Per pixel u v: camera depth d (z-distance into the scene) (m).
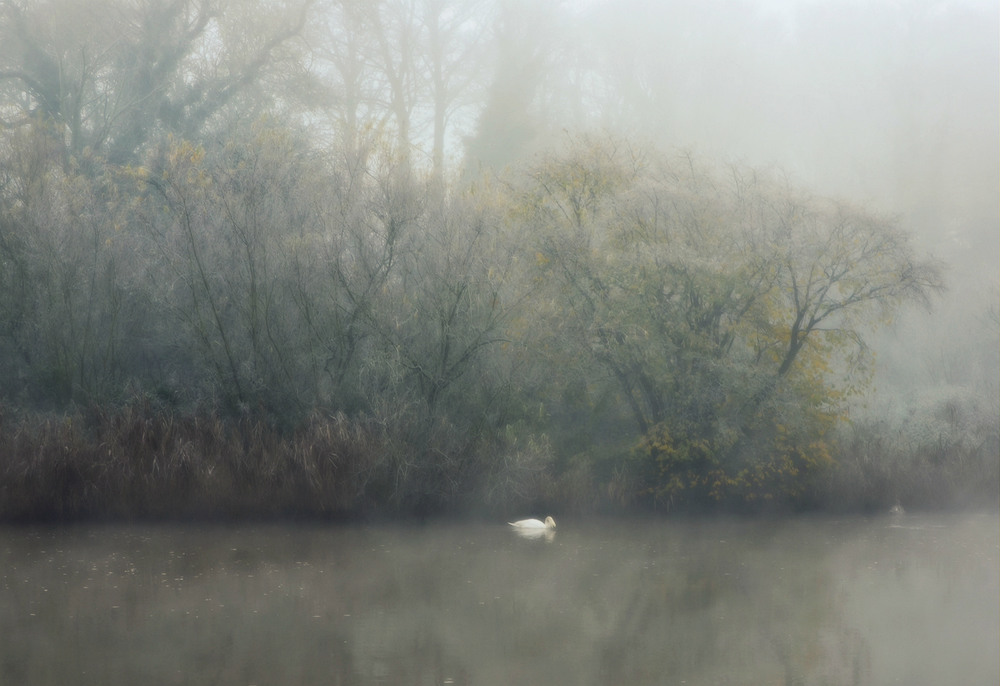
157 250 26.02
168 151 28.98
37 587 16.09
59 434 22.28
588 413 26.78
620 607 15.77
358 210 25.77
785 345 25.73
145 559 18.36
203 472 22.23
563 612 15.43
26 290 25.48
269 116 31.77
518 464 24.06
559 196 27.28
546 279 25.83
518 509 24.06
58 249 25.73
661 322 25.19
